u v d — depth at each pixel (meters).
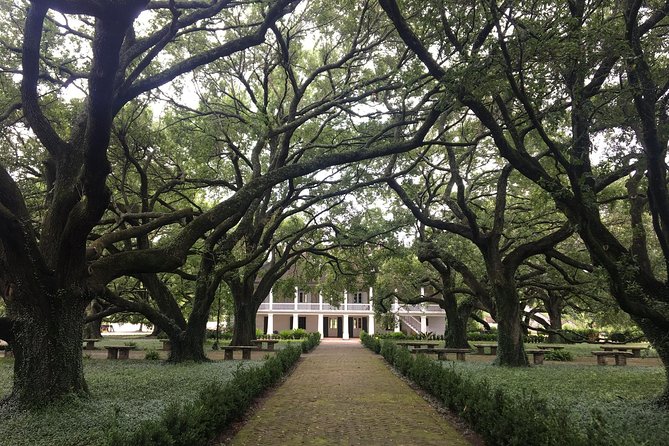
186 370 14.63
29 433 6.91
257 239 21.69
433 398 10.74
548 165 13.94
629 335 32.38
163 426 5.49
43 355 8.70
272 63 19.16
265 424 8.23
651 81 8.19
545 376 13.91
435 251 20.66
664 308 8.75
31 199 16.47
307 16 16.91
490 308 19.45
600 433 4.95
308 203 21.58
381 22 16.16
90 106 7.36
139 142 17.23
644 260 10.05
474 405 7.40
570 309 37.22
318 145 17.47
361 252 26.81
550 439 5.10
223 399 7.44
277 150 21.03
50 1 6.38
